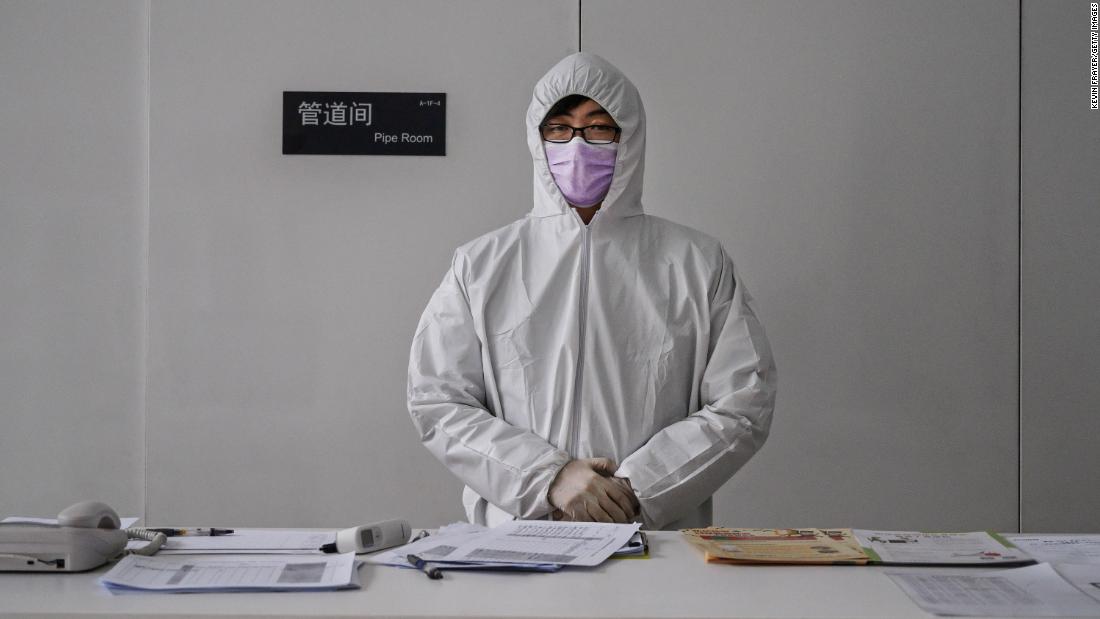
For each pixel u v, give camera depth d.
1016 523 2.80
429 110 2.82
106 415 2.85
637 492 1.82
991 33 2.80
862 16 2.81
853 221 2.81
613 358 2.01
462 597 1.16
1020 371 2.80
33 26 2.85
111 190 2.85
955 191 2.80
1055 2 2.81
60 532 1.28
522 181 2.83
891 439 2.81
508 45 2.83
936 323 2.81
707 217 2.81
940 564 1.32
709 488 1.90
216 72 2.82
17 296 2.85
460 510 2.83
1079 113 2.80
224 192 2.83
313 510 2.83
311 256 2.83
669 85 2.82
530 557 1.33
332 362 2.84
